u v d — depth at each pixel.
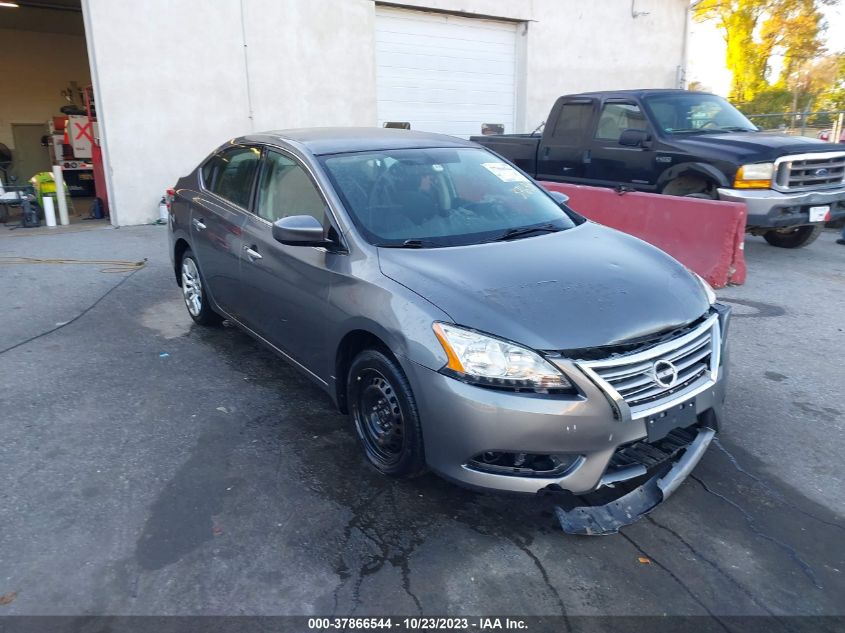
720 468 3.71
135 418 4.27
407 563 2.97
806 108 25.98
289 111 12.38
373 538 3.13
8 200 11.18
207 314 5.73
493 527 3.21
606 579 2.88
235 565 2.95
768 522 3.25
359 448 3.90
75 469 3.69
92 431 4.11
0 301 6.74
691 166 7.93
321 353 3.90
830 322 6.03
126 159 11.02
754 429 4.14
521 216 4.25
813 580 2.87
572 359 2.91
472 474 3.04
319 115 12.72
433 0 13.49
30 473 3.65
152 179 11.30
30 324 6.05
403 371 3.24
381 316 3.31
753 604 2.74
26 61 17.64
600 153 9.16
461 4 13.82
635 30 16.53
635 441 2.99
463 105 14.73
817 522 3.26
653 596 2.78
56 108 18.28
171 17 10.98
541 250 3.70
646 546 3.08
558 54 15.47
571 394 2.90
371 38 12.97
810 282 7.33
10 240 9.94
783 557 3.01
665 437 3.37
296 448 3.92
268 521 3.25
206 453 3.86
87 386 4.74
